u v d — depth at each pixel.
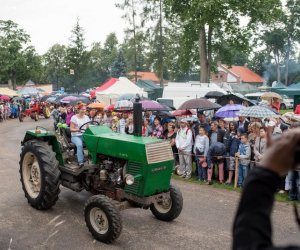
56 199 6.73
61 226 6.14
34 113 31.17
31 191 7.02
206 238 5.68
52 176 6.54
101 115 14.97
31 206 7.12
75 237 5.70
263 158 1.04
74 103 19.58
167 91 19.47
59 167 6.83
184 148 9.73
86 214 5.67
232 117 11.54
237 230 0.99
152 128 11.65
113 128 13.13
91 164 6.36
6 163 11.55
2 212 6.81
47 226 6.15
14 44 62.34
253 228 0.96
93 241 5.55
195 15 24.86
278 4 25.09
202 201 7.61
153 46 41.38
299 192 7.43
